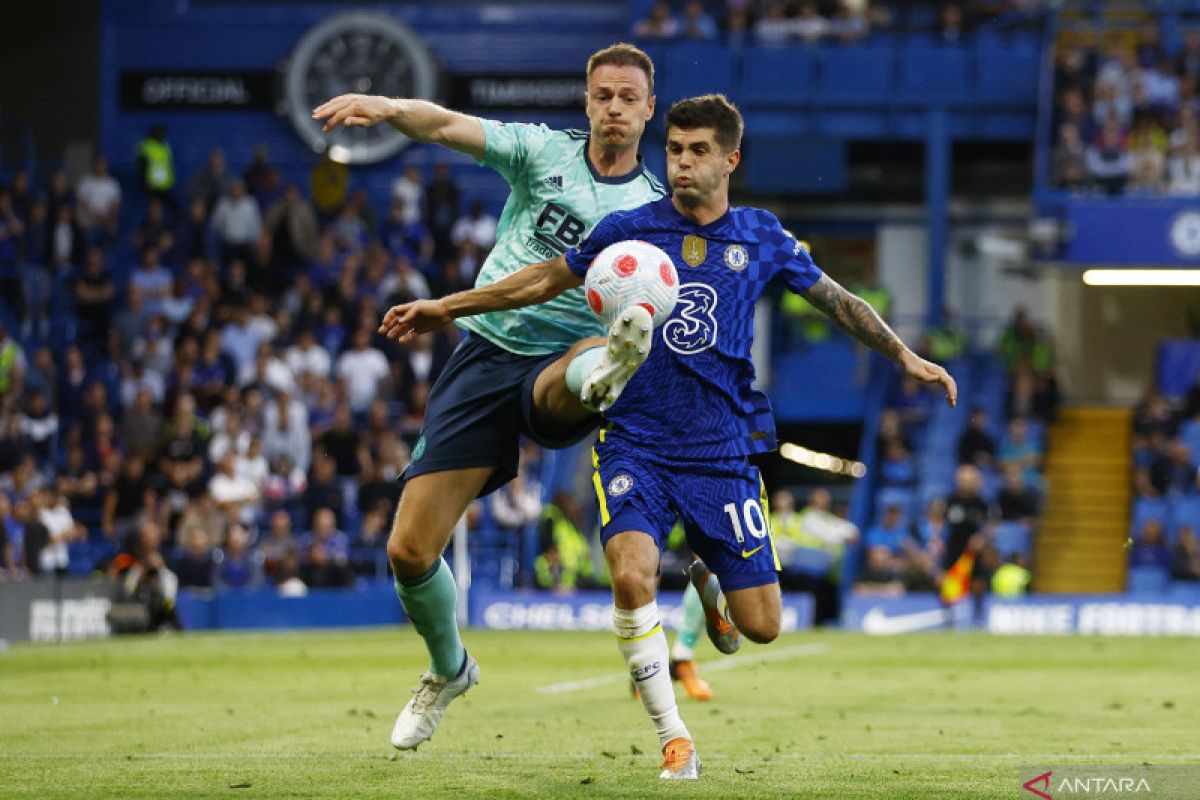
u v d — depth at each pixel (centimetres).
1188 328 5953
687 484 1218
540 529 4541
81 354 5119
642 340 1146
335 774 1283
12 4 6075
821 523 4525
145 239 5372
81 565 4350
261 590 4147
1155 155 5288
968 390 5400
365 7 6112
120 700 2111
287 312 5019
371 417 4672
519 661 2991
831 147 5600
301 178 6025
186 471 4344
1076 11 5741
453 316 1234
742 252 1230
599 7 6034
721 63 5631
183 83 6072
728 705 2080
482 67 6034
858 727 1773
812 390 5444
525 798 1127
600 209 1334
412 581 1326
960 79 5578
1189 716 1925
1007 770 1328
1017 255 5197
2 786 1212
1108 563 5125
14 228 5194
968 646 3541
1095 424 5450
